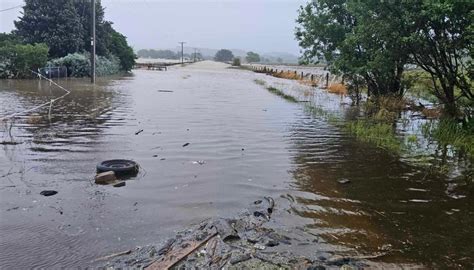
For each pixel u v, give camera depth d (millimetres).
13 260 4523
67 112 15359
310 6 20656
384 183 7707
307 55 21500
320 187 7383
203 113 16312
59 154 9016
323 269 4508
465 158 9672
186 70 67250
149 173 7832
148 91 25547
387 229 5672
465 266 4719
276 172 8227
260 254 4797
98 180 7086
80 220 5582
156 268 4398
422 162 9273
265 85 33594
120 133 11617
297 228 5598
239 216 5910
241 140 11188
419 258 4879
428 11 11195
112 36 48469
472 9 10633
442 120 13008
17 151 9211
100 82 32094
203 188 7082
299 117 15922
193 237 5133
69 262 4508
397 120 15078
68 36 39031
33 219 5570
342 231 5551
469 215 6250
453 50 12344
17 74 32656
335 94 25578
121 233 5234
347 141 11453
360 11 14523
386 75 17609
